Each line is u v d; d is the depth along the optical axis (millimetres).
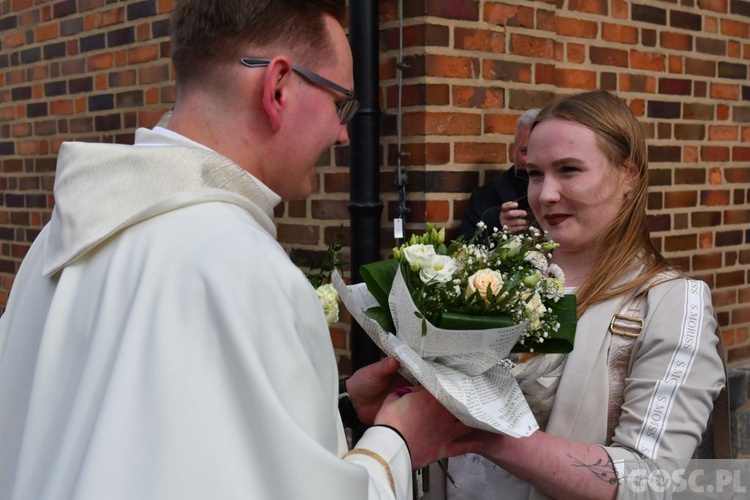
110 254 1228
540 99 3406
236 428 1069
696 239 4238
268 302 1137
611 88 3811
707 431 1875
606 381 1743
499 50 3254
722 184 4359
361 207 3133
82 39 4375
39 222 4781
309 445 1076
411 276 1544
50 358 1206
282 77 1350
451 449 1569
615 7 3795
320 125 1396
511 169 3133
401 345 1515
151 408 1056
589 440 1729
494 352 1499
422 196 3086
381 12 3166
